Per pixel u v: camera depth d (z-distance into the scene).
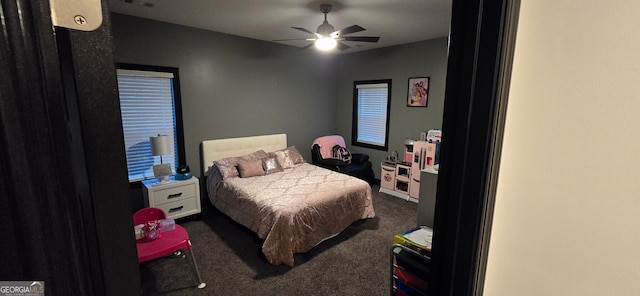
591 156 0.73
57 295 0.37
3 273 0.32
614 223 0.72
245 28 3.88
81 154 0.37
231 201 3.39
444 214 0.94
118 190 0.41
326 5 2.93
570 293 0.81
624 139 0.68
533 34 0.78
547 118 0.78
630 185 0.69
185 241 2.25
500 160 0.85
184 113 3.91
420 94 4.61
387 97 5.09
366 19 3.41
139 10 3.15
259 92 4.65
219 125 4.27
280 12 3.19
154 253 2.08
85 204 0.38
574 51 0.72
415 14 3.21
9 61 0.30
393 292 1.57
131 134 3.58
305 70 5.25
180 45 3.74
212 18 3.43
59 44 0.33
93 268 0.40
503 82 0.79
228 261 2.78
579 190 0.76
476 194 0.84
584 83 0.72
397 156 5.08
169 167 3.64
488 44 0.76
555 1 0.73
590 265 0.77
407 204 4.38
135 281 0.45
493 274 0.97
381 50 5.06
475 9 0.77
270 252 2.65
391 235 3.35
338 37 3.14
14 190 0.32
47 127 0.33
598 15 0.68
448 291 0.96
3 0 0.29
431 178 1.73
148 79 3.60
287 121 5.13
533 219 0.85
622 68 0.67
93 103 0.37
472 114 0.82
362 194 3.49
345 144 5.87
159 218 2.55
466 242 0.89
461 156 0.86
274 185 3.46
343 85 5.80
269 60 4.70
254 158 4.09
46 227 0.34
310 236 2.88
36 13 0.31
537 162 0.82
